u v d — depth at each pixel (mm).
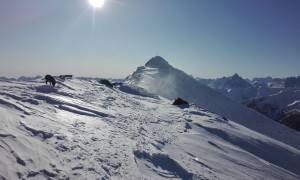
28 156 9219
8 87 24562
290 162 31203
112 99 34656
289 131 112812
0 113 11547
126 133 17125
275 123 121125
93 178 9484
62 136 12023
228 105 130375
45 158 9570
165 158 14203
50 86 31016
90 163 10508
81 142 12242
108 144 13328
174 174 12922
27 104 16375
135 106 35562
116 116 22016
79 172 9555
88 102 25859
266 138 38781
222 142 26672
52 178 8648
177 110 41094
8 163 8398
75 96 27828
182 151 17328
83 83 47094
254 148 30000
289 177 21250
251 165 20109
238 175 16266
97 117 19516
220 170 15992
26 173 8352
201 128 29641
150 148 15109
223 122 39406
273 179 18578
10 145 9375
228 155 20562
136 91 66562
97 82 58344
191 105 50875
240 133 33719
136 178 10711
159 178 11680
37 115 14219
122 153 12734
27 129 11289
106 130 16125
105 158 11445
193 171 13953
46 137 11289
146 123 23844
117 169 10891
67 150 10867
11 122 11242
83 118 17672
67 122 15102
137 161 12508
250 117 123250
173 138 20484
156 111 36406
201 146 20328
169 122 28766
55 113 16703
